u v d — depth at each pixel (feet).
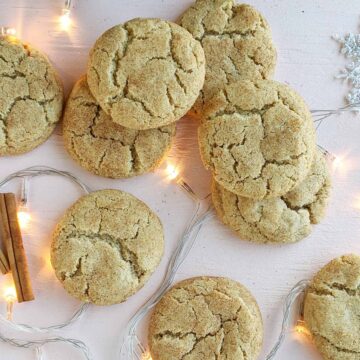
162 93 1.33
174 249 1.49
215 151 1.38
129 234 1.42
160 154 1.44
